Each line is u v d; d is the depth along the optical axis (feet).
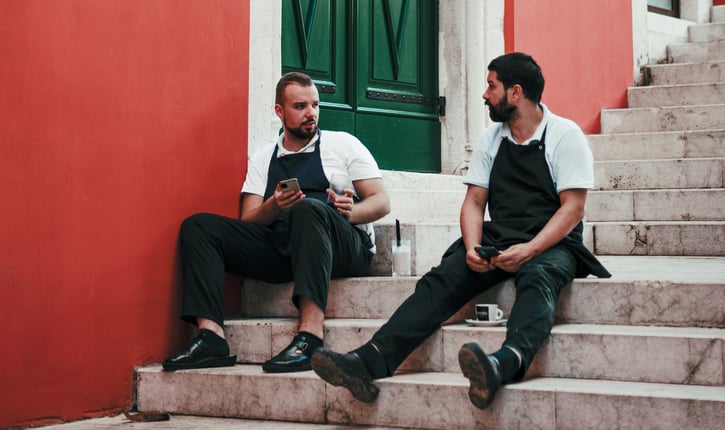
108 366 11.56
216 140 13.01
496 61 11.39
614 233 17.60
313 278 11.18
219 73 13.10
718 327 10.13
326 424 10.34
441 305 10.46
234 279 13.12
